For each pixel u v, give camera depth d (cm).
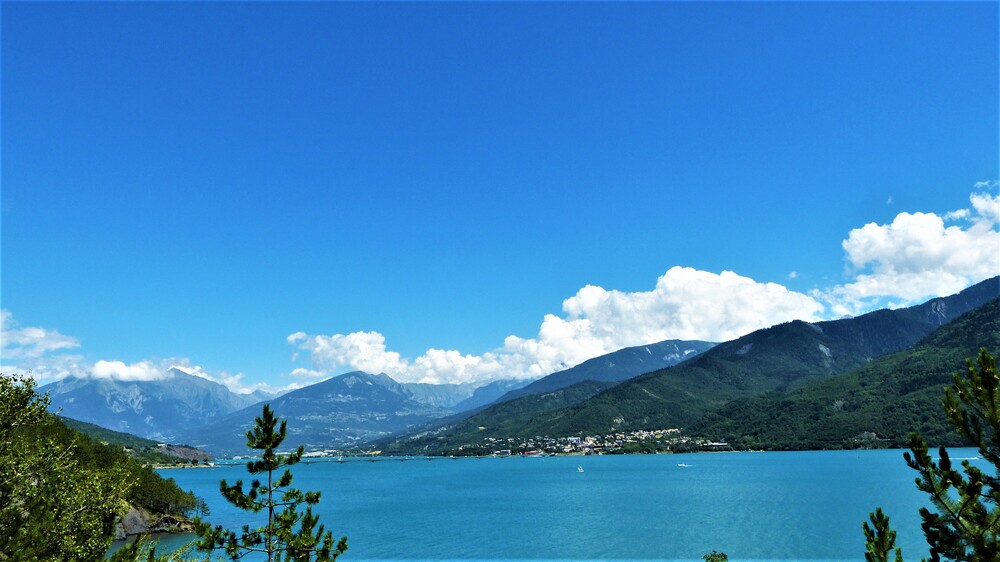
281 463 2877
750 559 9456
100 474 2566
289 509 2856
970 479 1603
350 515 16462
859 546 10362
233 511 16675
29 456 2314
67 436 5828
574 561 9675
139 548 2309
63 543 2128
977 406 1616
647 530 12556
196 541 2695
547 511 16475
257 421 2870
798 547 10350
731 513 14675
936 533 1666
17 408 2441
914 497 16712
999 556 1519
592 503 18062
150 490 10688
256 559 8400
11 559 1895
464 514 16312
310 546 2783
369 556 10462
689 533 12019
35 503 2131
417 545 11519
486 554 10500
